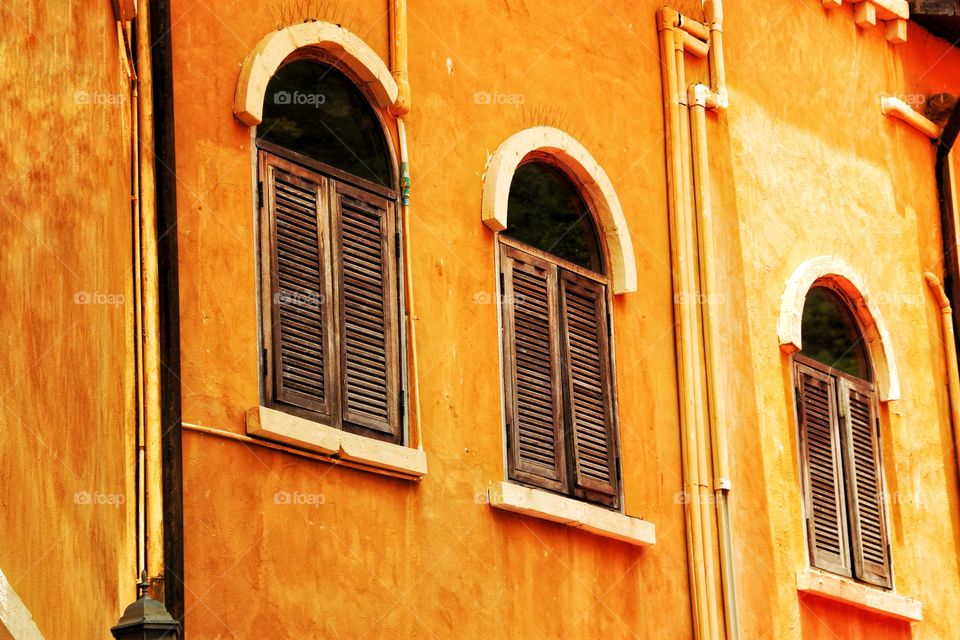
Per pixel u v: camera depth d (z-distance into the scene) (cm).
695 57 1756
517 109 1550
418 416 1382
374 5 1436
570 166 1588
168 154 1241
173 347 1209
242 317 1276
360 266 1377
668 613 1567
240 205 1298
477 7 1540
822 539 1752
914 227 1991
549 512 1457
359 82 1409
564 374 1533
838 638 1727
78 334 990
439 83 1484
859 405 1848
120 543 1087
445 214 1459
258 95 1314
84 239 1018
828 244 1861
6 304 856
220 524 1222
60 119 979
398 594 1330
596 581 1505
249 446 1253
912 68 2058
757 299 1745
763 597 1647
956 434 1955
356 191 1388
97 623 1002
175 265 1227
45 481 900
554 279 1549
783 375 1756
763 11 1856
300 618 1255
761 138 1808
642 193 1662
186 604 1189
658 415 1614
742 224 1752
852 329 1884
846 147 1927
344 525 1304
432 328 1422
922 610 1842
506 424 1467
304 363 1314
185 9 1299
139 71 1226
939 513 1905
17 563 845
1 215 861
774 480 1703
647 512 1576
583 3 1650
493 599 1405
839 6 1961
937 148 2058
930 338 1969
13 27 898
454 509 1394
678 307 1659
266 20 1348
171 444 1189
